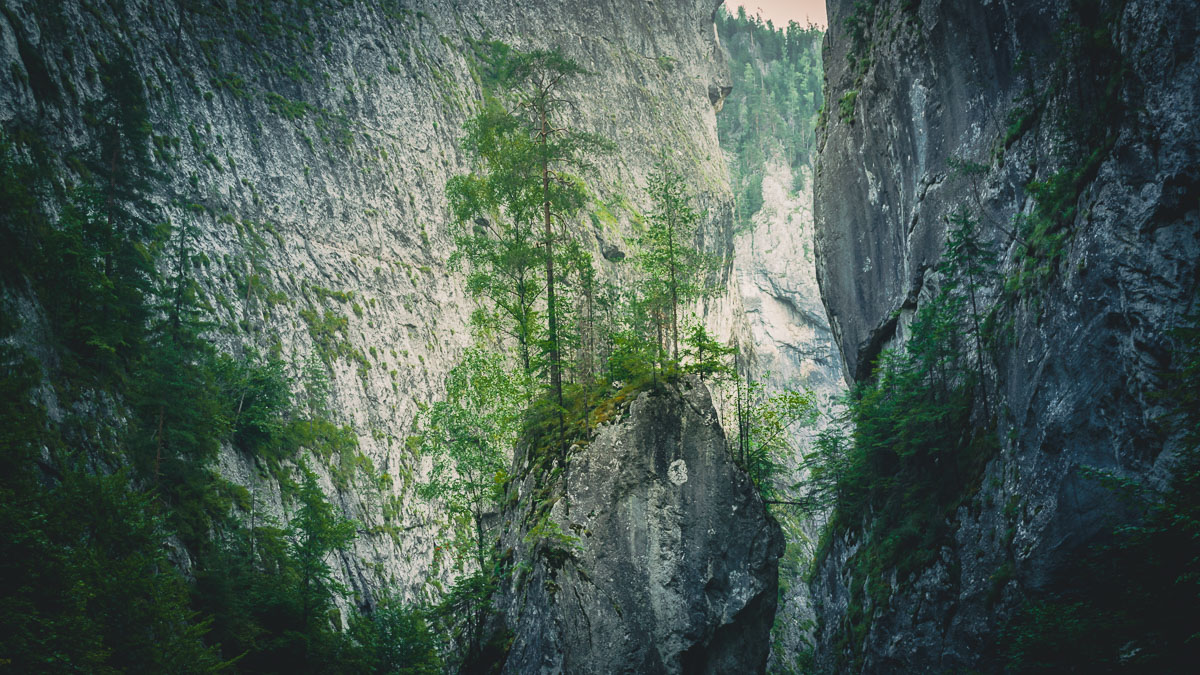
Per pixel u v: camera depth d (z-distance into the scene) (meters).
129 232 53.69
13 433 29.56
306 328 73.50
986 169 49.69
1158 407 32.41
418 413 79.75
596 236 112.75
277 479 59.69
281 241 76.38
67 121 55.91
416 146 97.75
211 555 43.62
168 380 46.56
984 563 42.16
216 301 65.88
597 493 41.47
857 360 66.69
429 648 44.56
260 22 86.06
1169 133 33.47
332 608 49.19
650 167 141.88
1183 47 33.28
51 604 25.92
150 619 30.59
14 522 26.02
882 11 65.19
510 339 70.00
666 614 40.03
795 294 196.62
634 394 43.91
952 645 43.09
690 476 42.62
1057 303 39.25
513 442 47.94
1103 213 36.44
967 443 46.84
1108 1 38.88
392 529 69.62
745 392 53.12
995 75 50.03
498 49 123.94
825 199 71.12
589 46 148.38
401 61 101.56
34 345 39.91
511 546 42.84
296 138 83.19
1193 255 32.44
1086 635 30.36
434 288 90.38
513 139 47.03
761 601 42.06
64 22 60.25
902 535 48.84
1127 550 29.73
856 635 52.28
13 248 41.34
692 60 177.50
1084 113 40.16
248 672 38.47
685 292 54.19
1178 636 26.44
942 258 53.56
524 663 38.75
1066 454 37.00
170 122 69.88
